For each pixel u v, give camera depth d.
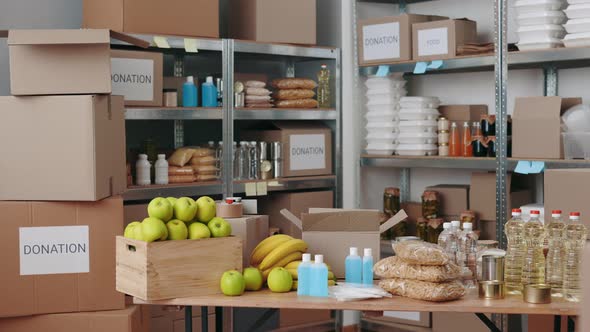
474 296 2.72
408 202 5.21
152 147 4.51
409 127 4.89
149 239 2.64
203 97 4.61
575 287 2.68
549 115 4.16
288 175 4.94
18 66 3.25
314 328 4.92
